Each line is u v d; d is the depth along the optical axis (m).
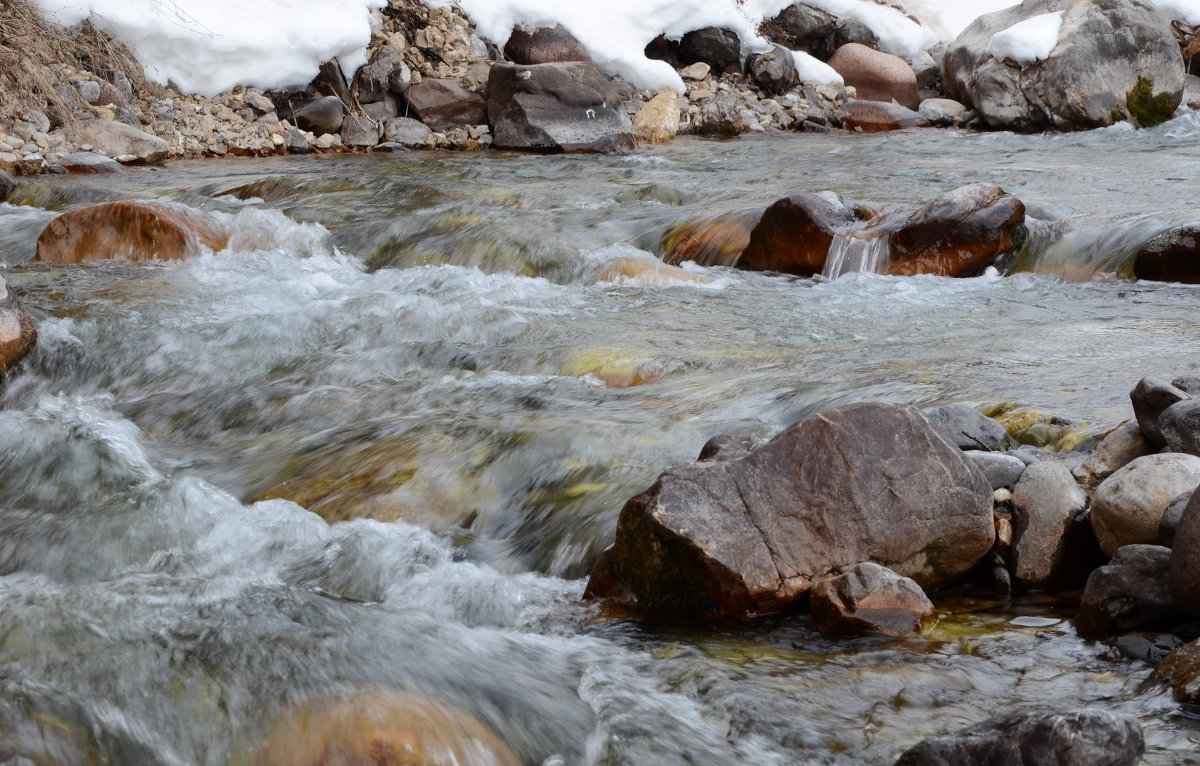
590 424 4.97
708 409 5.22
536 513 4.43
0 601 3.44
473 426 5.07
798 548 3.68
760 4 19.05
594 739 2.92
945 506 3.75
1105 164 12.09
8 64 13.12
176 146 13.91
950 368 5.66
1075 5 16.64
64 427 5.30
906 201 10.07
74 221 8.91
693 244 9.20
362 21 15.71
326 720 2.78
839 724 2.96
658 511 3.66
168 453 5.29
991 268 8.33
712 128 16.77
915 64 19.09
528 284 8.21
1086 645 3.37
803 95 17.95
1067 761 2.41
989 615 3.62
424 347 6.53
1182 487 3.58
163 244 8.86
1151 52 16.03
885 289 7.86
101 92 13.91
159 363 6.62
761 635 3.52
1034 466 3.96
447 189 11.22
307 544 4.26
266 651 3.12
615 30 17.25
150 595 3.59
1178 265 7.84
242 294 7.84
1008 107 16.38
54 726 2.73
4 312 6.47
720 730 2.96
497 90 15.50
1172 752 2.72
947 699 3.08
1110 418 4.63
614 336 6.76
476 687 3.07
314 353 6.68
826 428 3.77
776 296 7.81
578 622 3.67
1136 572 3.37
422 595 3.92
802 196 8.54
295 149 14.66
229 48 14.86
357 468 4.80
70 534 4.30
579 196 10.92
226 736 2.77
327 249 9.52
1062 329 6.60
